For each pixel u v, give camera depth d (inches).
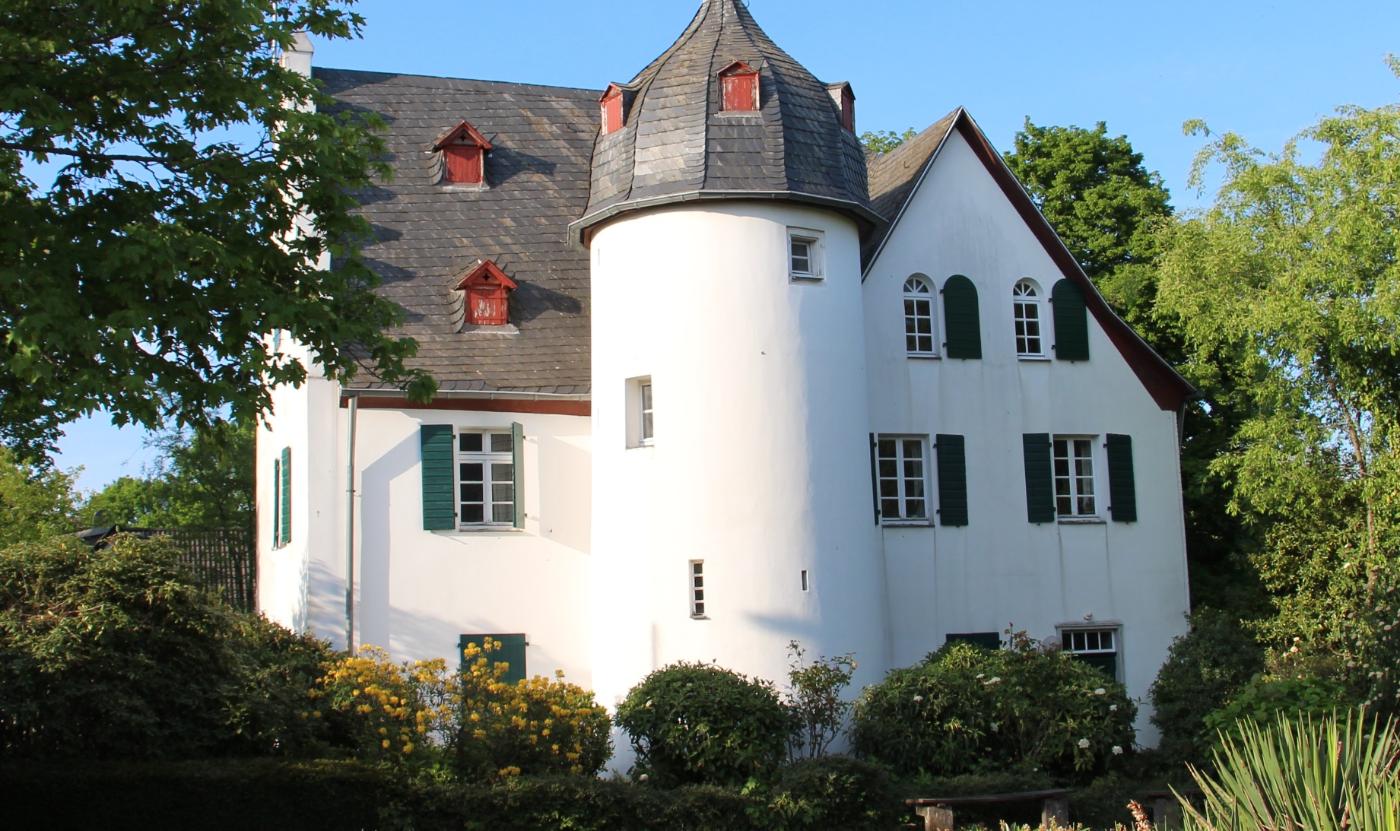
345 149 556.7
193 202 539.2
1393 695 742.5
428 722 631.2
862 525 794.8
